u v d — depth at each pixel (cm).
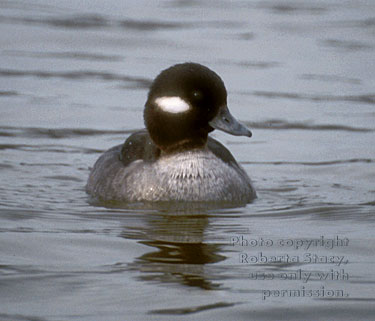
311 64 2180
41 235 1127
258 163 1591
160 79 1288
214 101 1270
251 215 1251
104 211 1256
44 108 1883
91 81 2075
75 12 2648
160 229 1166
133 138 1392
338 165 1571
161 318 863
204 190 1302
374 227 1188
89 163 1584
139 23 2544
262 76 2094
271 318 869
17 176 1480
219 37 2398
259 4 2772
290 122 1812
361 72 2123
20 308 884
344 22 2553
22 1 2761
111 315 868
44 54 2272
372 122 1808
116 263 1019
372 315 879
